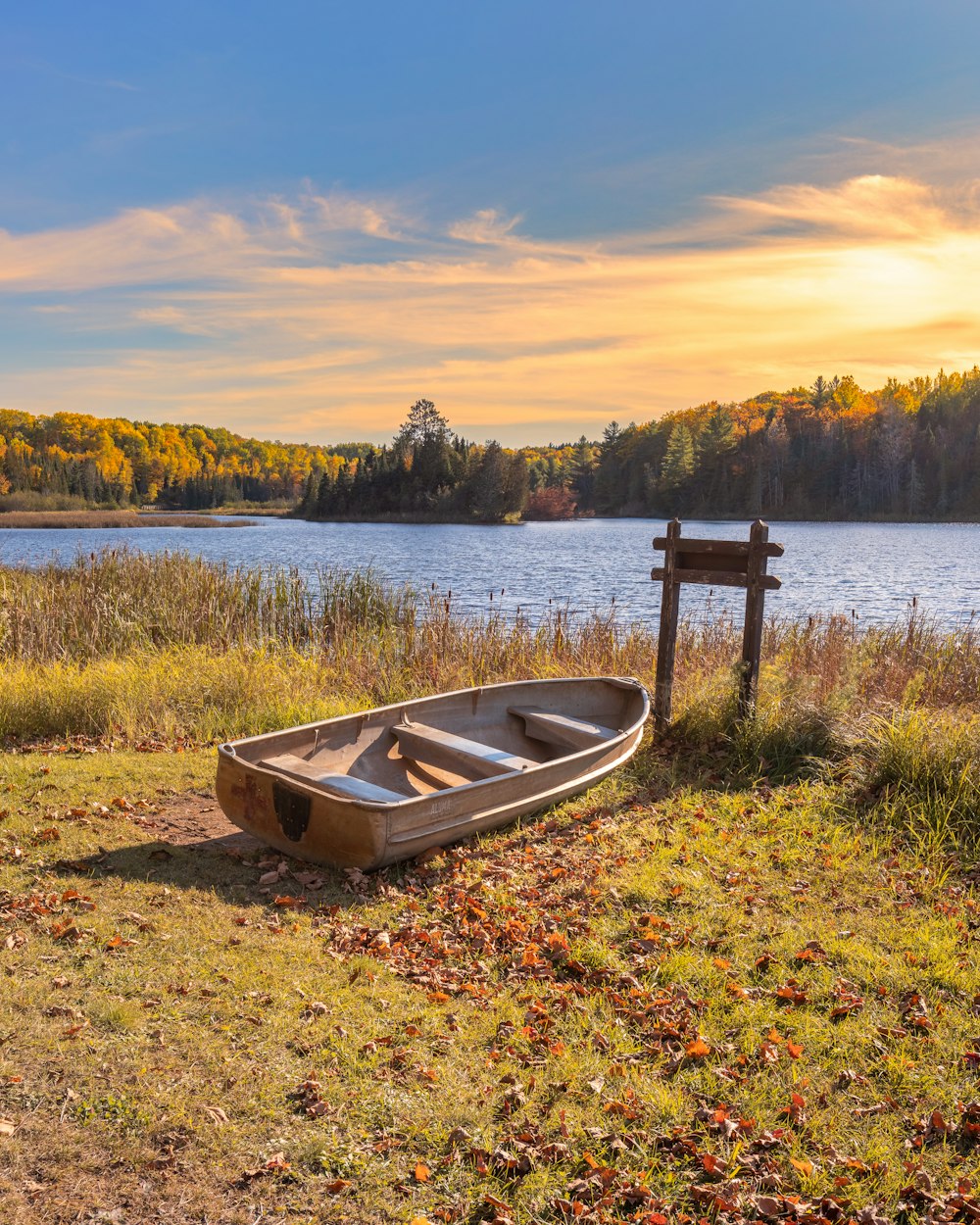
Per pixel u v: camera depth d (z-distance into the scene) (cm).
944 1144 320
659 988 416
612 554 5019
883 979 423
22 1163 282
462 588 2969
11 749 773
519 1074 347
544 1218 279
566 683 830
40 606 1223
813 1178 299
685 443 12744
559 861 561
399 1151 302
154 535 7194
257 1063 338
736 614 2056
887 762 672
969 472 10938
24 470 12825
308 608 1400
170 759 745
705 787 712
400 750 686
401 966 428
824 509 11312
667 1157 309
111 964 402
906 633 1154
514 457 11119
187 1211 270
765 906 500
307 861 544
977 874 545
